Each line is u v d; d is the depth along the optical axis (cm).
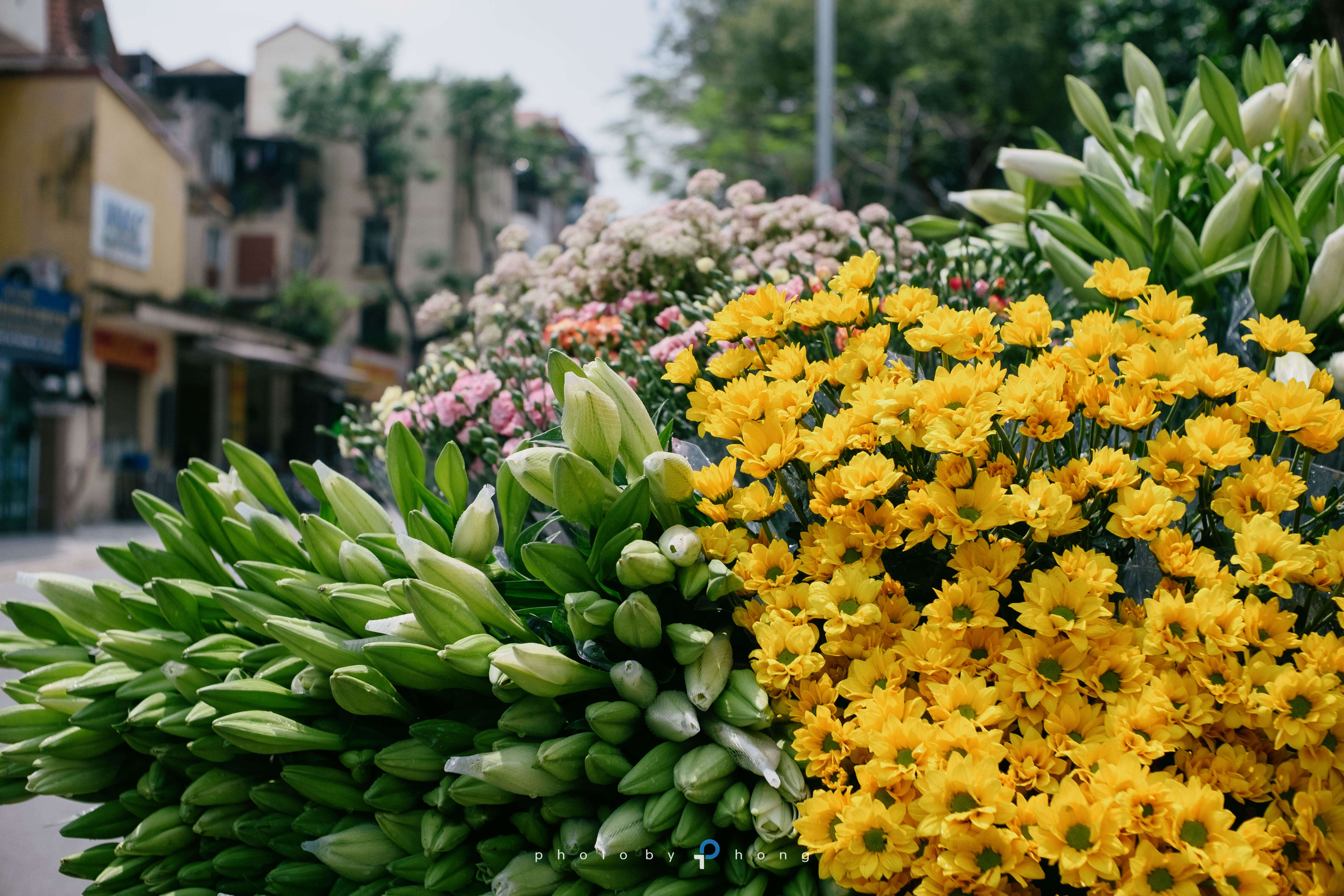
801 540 124
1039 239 229
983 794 93
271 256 2572
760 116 1702
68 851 347
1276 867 98
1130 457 115
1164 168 199
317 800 126
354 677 119
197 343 1941
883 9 1592
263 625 133
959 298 209
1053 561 118
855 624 107
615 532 118
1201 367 111
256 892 139
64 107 1611
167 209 1833
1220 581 102
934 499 109
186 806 135
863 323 137
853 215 284
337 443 289
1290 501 108
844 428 115
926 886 96
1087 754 97
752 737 111
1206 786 96
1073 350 117
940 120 1636
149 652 146
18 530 1470
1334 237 160
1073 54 1543
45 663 163
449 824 119
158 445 1891
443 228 2806
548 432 140
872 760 102
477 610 120
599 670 119
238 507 143
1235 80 902
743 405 123
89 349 1617
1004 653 104
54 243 1611
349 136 2714
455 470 146
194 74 2866
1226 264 183
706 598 121
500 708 125
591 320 245
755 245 291
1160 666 107
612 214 317
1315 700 97
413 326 2759
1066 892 103
